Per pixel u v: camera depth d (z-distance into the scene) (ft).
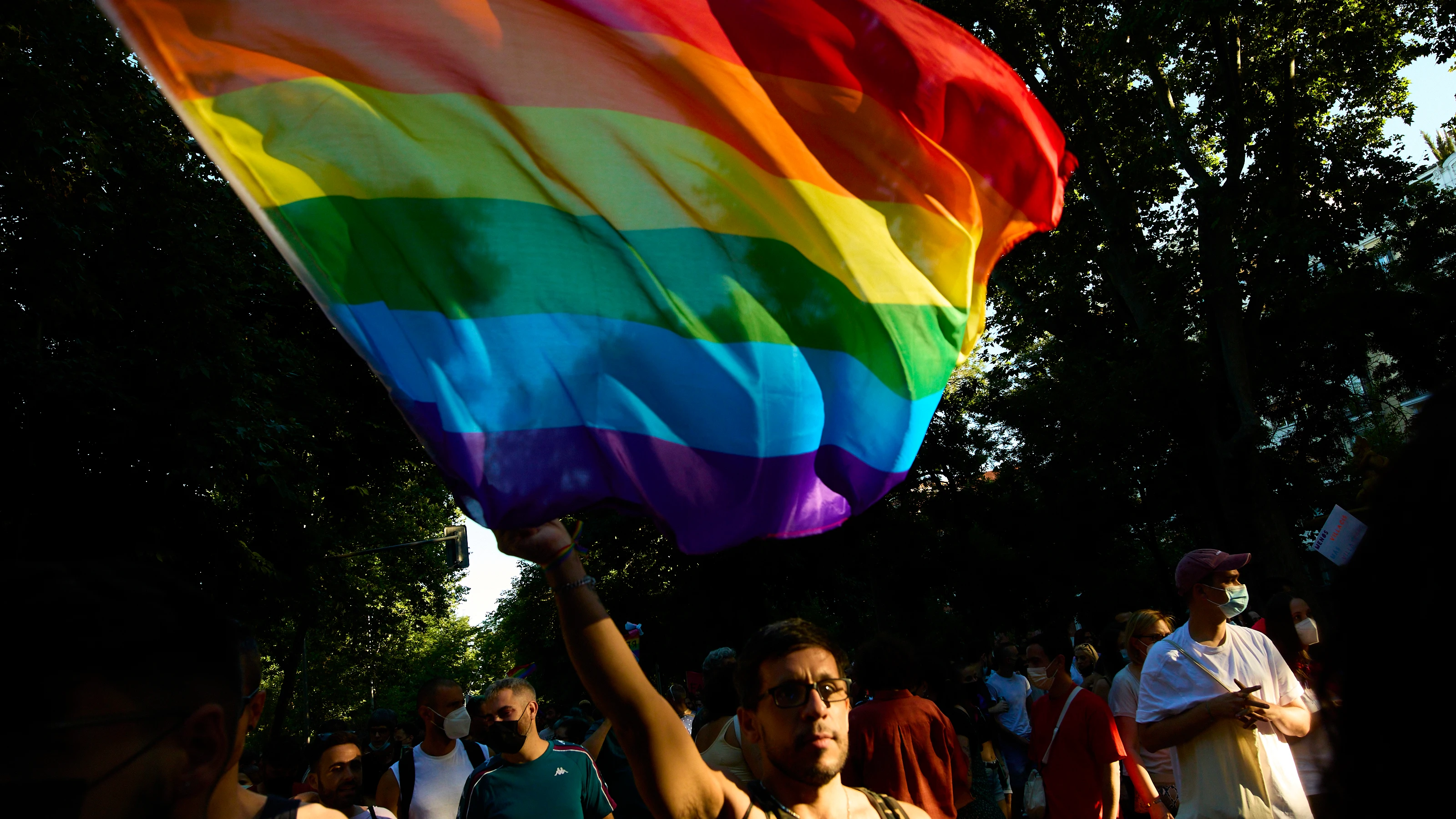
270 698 149.38
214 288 46.39
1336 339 71.46
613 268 9.23
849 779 15.66
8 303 38.29
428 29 9.20
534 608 132.77
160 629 4.65
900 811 8.87
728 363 9.34
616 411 8.91
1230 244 69.15
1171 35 64.28
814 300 9.82
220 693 4.88
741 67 10.02
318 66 8.90
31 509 43.01
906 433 10.00
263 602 56.75
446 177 8.97
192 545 48.91
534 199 9.16
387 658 144.46
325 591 61.77
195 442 43.65
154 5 8.54
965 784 16.24
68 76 39.11
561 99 9.40
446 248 8.86
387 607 118.11
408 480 92.63
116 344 43.93
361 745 30.71
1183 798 15.44
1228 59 69.10
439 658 201.26
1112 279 77.77
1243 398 69.26
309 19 8.94
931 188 10.52
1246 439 69.41
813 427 9.68
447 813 19.42
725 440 9.18
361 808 14.15
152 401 43.91
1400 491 3.03
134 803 4.50
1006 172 10.78
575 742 31.94
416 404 8.43
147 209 43.42
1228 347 69.46
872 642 16.46
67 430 42.27
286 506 52.44
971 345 10.69
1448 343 67.36
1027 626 109.91
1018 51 72.18
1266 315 75.92
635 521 95.71
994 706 29.40
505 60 9.33
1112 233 73.72
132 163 43.27
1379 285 67.62
